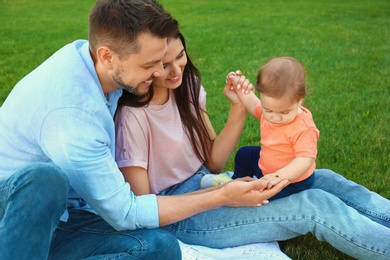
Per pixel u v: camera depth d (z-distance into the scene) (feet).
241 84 9.46
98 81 7.23
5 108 7.32
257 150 9.66
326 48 24.88
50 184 6.32
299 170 8.23
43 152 7.12
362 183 11.38
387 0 43.57
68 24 33.22
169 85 8.27
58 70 6.98
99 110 7.11
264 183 7.86
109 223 7.31
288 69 8.20
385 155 12.77
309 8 39.34
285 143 8.61
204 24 32.76
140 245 7.04
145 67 6.91
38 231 6.25
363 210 8.85
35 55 24.48
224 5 42.14
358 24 31.42
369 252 7.81
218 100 17.48
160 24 6.68
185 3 43.52
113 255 6.97
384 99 17.21
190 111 9.12
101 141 7.06
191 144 9.26
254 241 8.55
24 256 6.13
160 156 8.84
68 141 6.73
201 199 7.68
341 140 13.84
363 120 15.31
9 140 7.17
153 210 7.36
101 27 6.70
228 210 8.49
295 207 8.17
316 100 17.22
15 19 35.35
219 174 9.36
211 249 8.46
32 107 6.91
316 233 8.19
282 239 8.57
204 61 22.97
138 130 8.37
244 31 29.86
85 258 6.95
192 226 8.64
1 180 6.60
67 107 6.80
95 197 7.02
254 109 9.32
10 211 6.19
